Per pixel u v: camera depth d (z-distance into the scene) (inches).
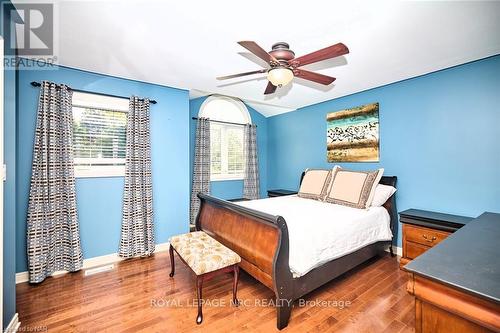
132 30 70.7
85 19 65.1
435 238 91.0
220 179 181.3
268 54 66.9
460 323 28.3
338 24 67.1
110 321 66.9
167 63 95.2
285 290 64.4
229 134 187.2
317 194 127.0
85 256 103.7
